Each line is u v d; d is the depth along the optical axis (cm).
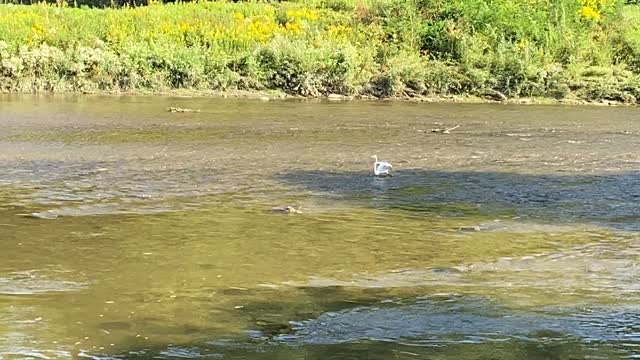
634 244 828
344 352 517
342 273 711
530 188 1147
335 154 1445
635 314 596
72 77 2577
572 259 765
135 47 2686
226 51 2775
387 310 605
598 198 1077
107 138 1585
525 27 2950
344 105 2359
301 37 2862
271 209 981
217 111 2120
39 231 857
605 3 3159
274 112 2130
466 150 1520
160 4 3291
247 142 1574
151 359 506
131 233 852
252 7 3222
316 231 873
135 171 1234
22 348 523
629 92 2620
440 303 623
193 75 2617
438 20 2975
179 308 609
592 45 2914
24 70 2558
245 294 646
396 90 2602
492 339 542
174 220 916
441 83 2628
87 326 566
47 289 653
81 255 762
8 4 3322
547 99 2605
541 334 552
